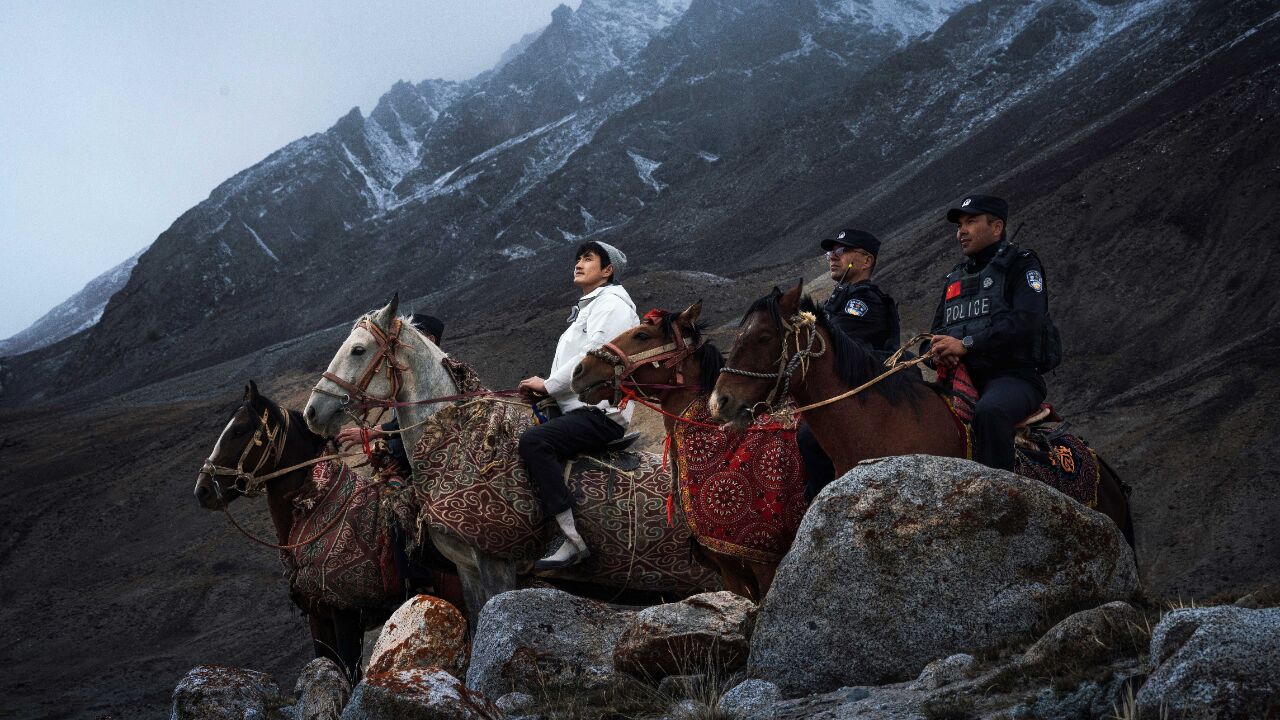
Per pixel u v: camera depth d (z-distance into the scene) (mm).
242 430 8617
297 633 31953
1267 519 23953
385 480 8461
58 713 26797
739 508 6234
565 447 7305
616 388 6512
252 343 176250
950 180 118000
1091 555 4410
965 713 3559
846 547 4477
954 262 61781
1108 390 40000
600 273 7727
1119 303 48625
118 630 36219
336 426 7770
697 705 4355
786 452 6301
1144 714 3027
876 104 163000
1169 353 42094
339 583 8414
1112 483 6430
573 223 181625
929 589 4367
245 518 45281
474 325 83812
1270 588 4066
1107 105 117500
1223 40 116688
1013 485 4426
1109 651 3732
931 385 5852
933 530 4410
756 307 5645
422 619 6016
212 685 6254
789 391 5699
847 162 149125
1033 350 5703
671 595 7629
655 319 6602
